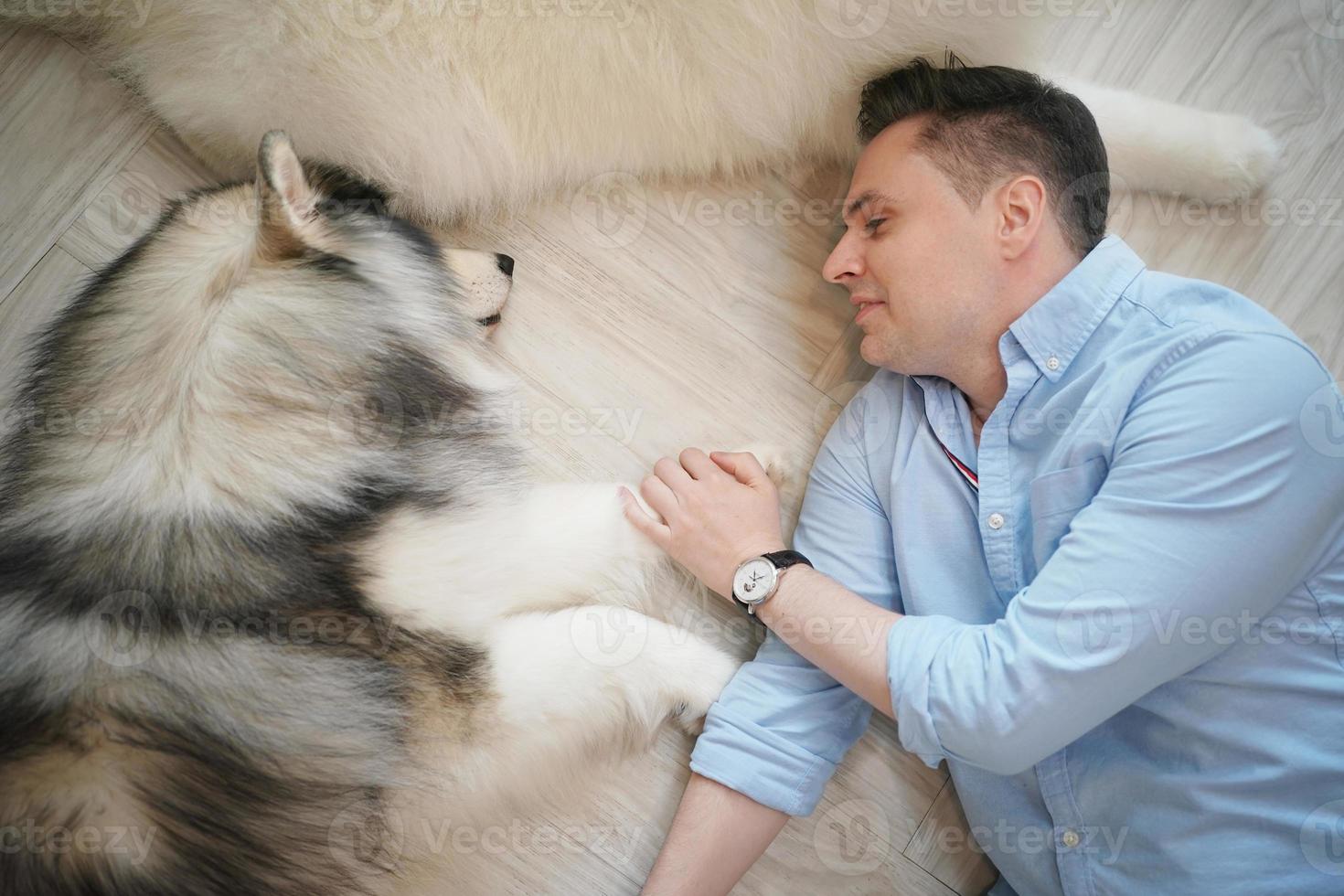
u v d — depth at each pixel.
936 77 1.22
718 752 1.23
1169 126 1.43
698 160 1.46
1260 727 1.04
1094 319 1.15
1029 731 1.01
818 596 1.19
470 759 1.19
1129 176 1.47
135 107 1.44
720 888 1.21
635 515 1.33
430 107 1.34
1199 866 1.07
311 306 1.13
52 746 1.03
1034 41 1.36
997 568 1.20
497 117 1.38
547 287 1.49
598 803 1.36
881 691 1.11
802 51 1.33
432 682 1.15
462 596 1.18
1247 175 1.46
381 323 1.19
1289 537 0.99
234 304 1.10
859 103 1.40
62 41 1.44
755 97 1.38
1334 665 1.03
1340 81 1.49
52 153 1.44
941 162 1.20
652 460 1.47
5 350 1.41
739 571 1.23
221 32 1.30
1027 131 1.18
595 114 1.40
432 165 1.39
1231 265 1.50
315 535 1.11
